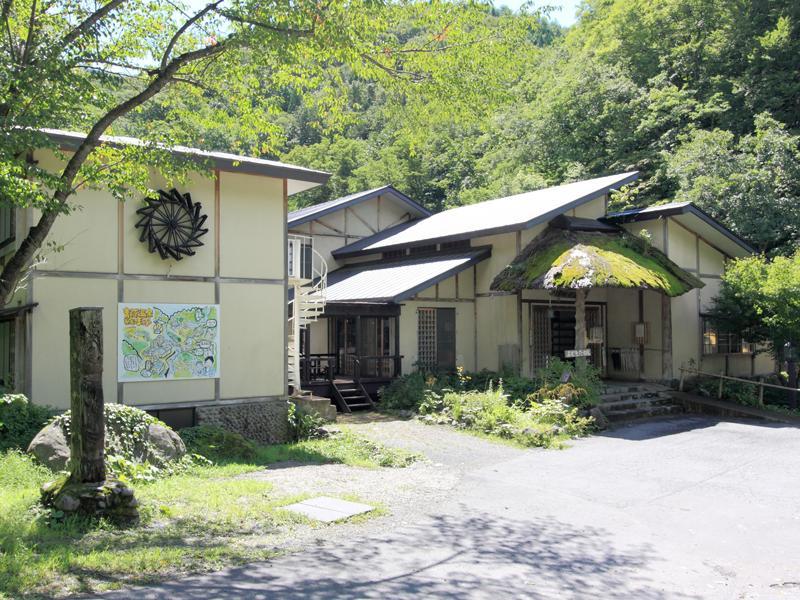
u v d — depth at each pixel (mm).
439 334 18391
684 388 18281
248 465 10070
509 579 5562
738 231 22641
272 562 5703
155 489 7996
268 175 12500
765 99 28469
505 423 13508
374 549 6211
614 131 32406
